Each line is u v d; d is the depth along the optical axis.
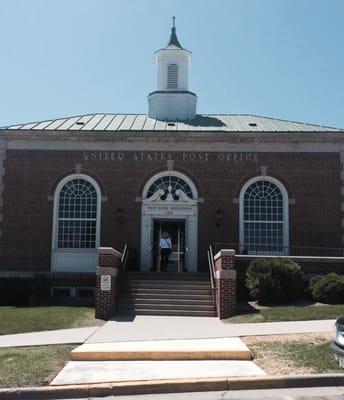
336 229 24.67
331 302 19.06
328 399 8.52
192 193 25.08
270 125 27.61
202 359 11.30
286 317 16.83
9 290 24.30
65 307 20.28
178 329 15.27
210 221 24.84
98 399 8.85
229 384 9.32
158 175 25.22
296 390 9.16
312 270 21.27
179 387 9.22
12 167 25.30
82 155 25.39
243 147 25.30
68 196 25.27
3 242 24.72
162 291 20.66
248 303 20.12
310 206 24.84
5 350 12.23
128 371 10.23
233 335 13.89
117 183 25.19
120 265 20.88
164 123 27.95
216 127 26.89
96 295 18.12
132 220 24.94
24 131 25.31
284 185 25.00
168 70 30.77
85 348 11.90
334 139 25.17
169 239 24.16
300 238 24.62
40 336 14.14
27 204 25.02
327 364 10.27
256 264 20.11
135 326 16.05
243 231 24.73
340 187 24.94
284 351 11.59
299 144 25.25
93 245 24.83
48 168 25.31
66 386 9.09
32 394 8.91
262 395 8.84
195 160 25.30
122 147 25.42
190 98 29.97
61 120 28.42
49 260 24.61
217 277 19.30
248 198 25.12
